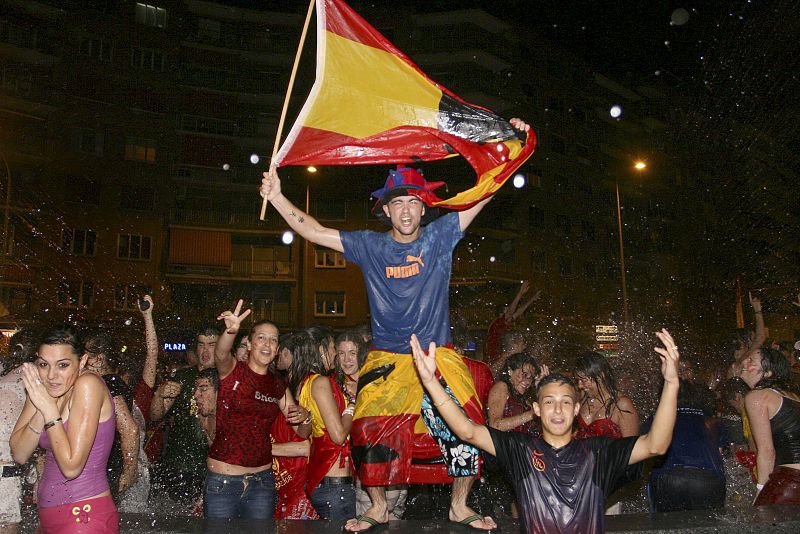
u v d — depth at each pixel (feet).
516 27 124.67
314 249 114.11
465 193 13.10
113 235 101.45
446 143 14.12
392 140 14.16
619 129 138.21
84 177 100.27
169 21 111.55
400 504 14.98
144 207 104.63
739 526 13.06
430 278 12.91
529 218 119.03
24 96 97.55
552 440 11.14
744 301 79.97
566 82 130.72
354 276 113.19
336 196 114.62
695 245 111.34
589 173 130.41
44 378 10.98
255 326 15.52
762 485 15.23
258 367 15.28
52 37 101.40
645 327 108.88
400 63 14.14
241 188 116.37
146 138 106.63
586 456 10.89
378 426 12.24
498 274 112.06
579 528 10.57
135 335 97.30
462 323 24.07
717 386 23.71
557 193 124.47
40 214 95.91
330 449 15.40
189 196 114.93
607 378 16.12
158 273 104.06
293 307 114.11
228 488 14.70
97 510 10.82
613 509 17.39
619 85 137.49
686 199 116.57
